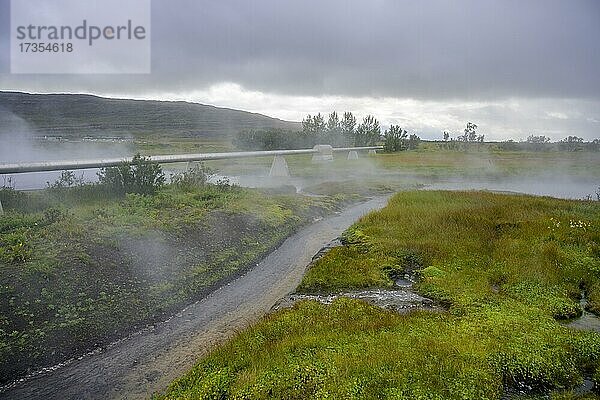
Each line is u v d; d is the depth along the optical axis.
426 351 7.77
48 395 7.48
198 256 13.80
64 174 18.41
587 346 8.36
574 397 7.05
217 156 28.92
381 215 19.95
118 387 7.72
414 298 11.27
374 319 9.41
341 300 10.62
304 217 21.34
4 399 7.32
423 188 33.94
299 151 39.50
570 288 11.54
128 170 18.41
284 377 7.00
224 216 17.33
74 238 12.00
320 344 8.07
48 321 9.10
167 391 7.27
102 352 8.87
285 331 8.88
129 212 15.23
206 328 10.04
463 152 65.75
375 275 12.83
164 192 19.05
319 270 13.29
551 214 19.00
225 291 12.34
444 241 15.47
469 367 7.35
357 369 7.15
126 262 11.85
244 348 8.15
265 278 13.43
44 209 14.92
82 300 9.98
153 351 8.96
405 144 74.19
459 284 11.69
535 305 10.43
